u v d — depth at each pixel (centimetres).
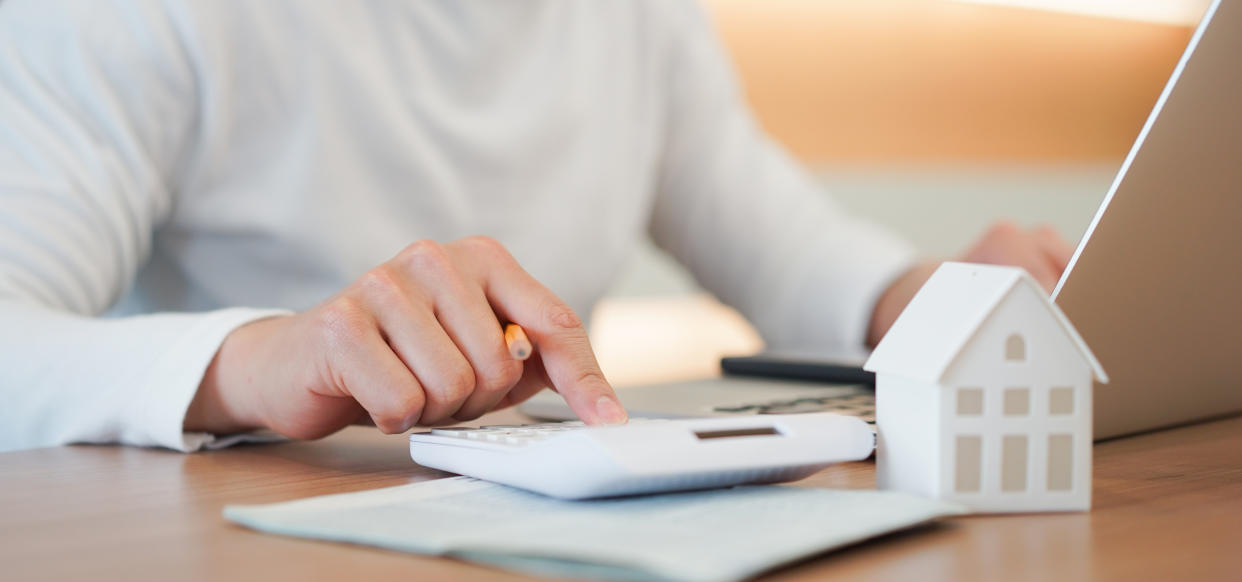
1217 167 44
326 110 104
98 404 58
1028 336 37
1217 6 40
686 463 36
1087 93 425
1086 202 438
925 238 413
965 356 37
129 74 91
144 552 33
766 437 38
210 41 95
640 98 132
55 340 62
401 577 29
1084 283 44
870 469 47
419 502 39
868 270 121
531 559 30
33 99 86
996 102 411
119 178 88
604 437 37
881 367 40
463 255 55
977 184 418
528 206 118
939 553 32
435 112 110
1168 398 54
